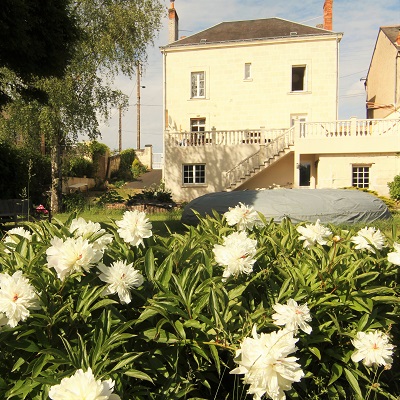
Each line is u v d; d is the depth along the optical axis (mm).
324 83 26469
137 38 20781
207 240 3137
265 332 2156
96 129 20906
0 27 8781
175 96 28172
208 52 27734
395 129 22328
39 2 9836
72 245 2049
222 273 2621
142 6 20969
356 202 11688
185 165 26312
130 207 19906
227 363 2115
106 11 20172
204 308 2205
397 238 3143
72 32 10789
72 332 2021
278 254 2934
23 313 1796
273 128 26750
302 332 2250
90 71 20000
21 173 13836
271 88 27031
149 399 1924
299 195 11672
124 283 2035
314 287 2428
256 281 2537
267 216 10789
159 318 2154
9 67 10297
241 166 24469
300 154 24047
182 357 2102
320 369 2328
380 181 22641
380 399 2412
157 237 3084
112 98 21172
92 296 2006
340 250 2895
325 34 26172
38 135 20438
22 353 1967
